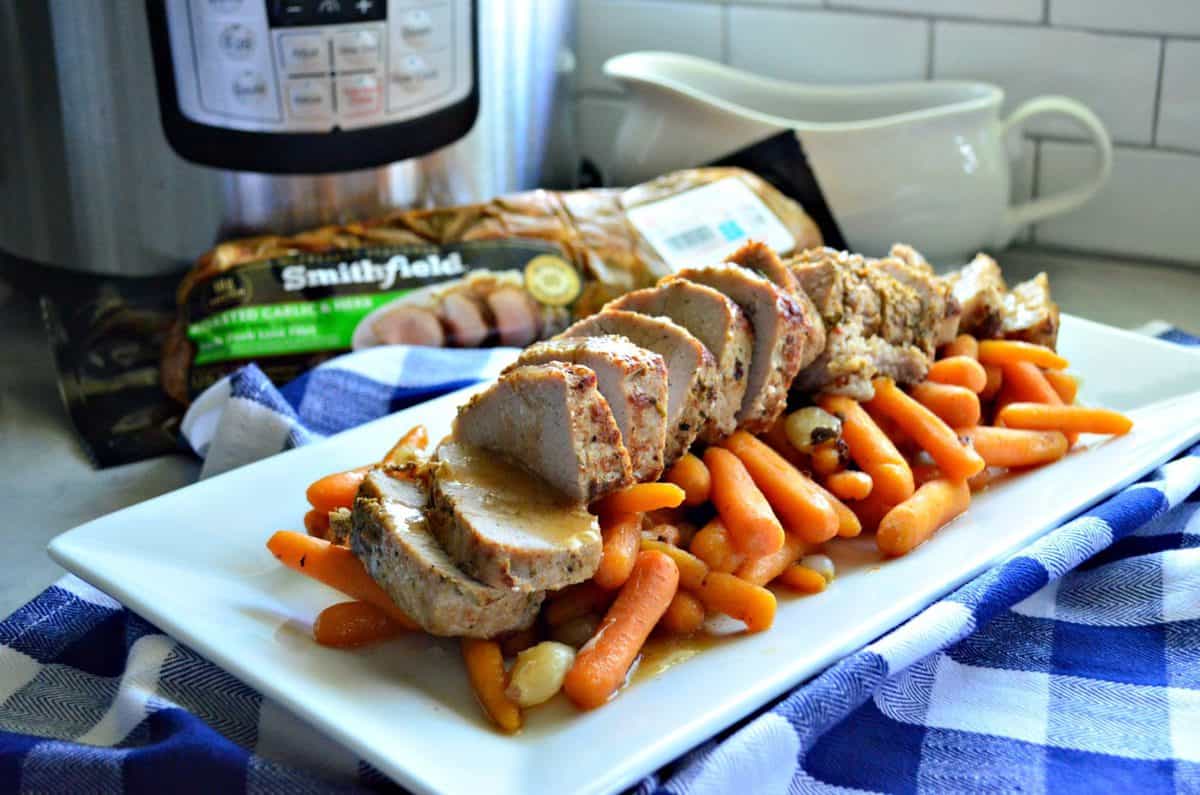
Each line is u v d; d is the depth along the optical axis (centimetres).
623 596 80
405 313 108
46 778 75
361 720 74
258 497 89
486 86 114
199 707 80
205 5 104
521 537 78
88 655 84
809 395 94
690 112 120
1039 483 93
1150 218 128
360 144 109
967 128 118
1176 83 124
